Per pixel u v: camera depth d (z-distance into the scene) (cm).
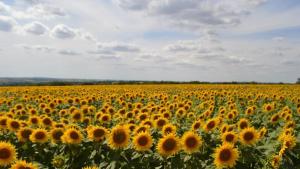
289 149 981
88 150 1079
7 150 938
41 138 1141
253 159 956
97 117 1712
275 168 930
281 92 3900
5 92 4284
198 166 927
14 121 1300
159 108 2050
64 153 1089
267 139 1135
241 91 4212
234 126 1361
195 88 5406
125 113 1805
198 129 1246
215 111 2314
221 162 892
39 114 2112
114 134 1005
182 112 1758
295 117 1780
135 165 962
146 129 1184
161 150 932
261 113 1980
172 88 5450
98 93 3844
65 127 1302
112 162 960
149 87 5853
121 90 4559
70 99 2773
